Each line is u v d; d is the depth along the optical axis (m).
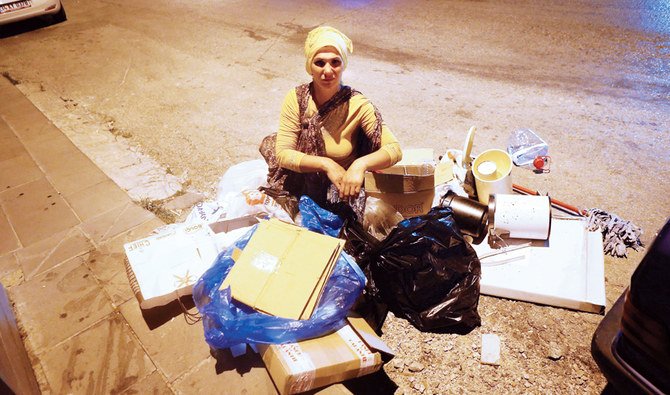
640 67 5.10
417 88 5.13
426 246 2.38
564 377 2.27
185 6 8.92
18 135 4.77
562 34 6.08
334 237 2.46
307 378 1.91
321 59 2.32
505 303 2.64
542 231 2.78
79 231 3.22
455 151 3.61
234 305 2.09
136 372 2.27
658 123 4.16
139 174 4.04
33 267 2.93
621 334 1.81
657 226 3.10
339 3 8.21
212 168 4.11
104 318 2.54
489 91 4.95
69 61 6.80
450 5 7.56
